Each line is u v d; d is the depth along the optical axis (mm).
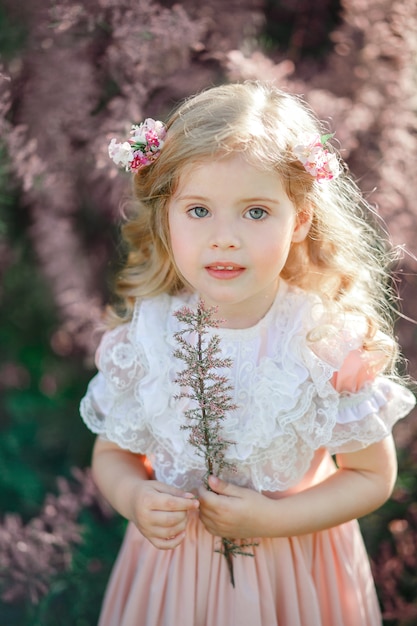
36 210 2662
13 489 2834
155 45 2162
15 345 3201
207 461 1610
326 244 1767
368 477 1717
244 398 1655
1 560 2248
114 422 1748
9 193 2705
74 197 2576
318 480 1788
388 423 1688
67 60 2277
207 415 1549
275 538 1739
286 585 1736
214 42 2355
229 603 1716
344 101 2297
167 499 1609
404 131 2279
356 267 1789
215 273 1543
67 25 2160
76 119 2314
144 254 1936
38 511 2715
